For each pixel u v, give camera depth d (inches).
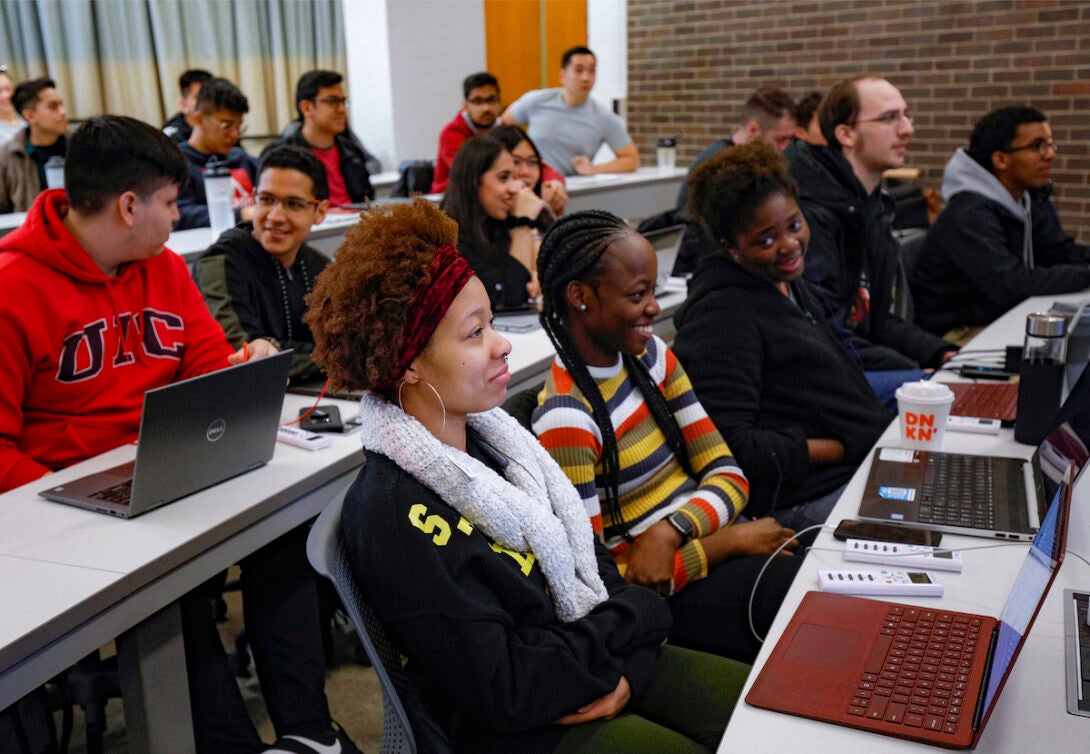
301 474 68.6
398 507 44.3
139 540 58.0
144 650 58.4
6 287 70.4
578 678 45.3
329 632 89.0
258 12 247.0
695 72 267.6
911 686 40.4
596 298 61.2
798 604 48.4
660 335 121.2
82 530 59.6
